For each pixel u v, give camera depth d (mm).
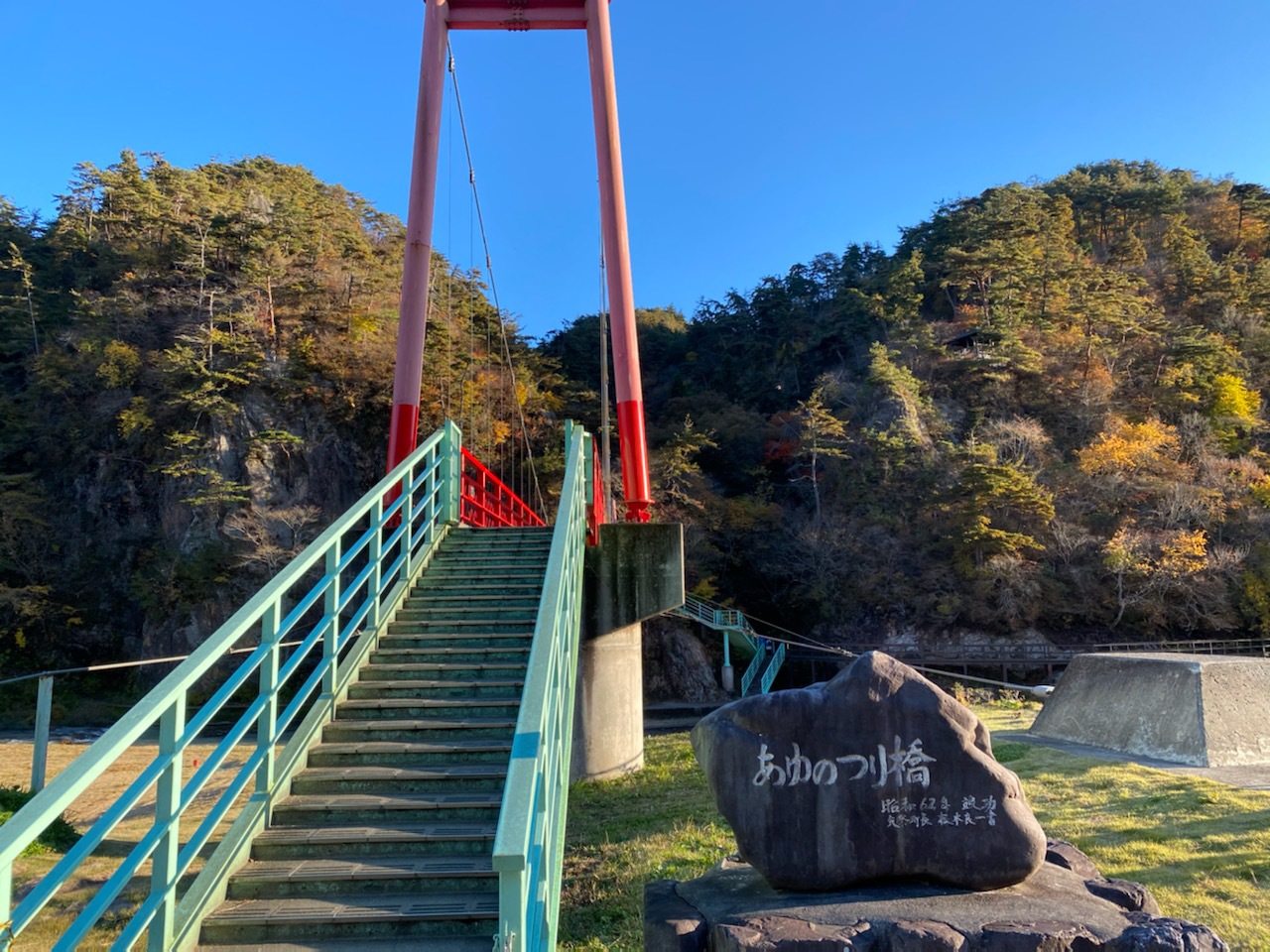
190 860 3922
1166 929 3553
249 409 49969
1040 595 45969
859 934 3613
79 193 67312
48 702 11906
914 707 4230
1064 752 9133
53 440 54062
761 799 4195
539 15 16484
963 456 51844
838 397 60750
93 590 48844
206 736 32719
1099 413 57031
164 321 54688
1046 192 100938
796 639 49531
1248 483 49938
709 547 50000
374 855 4629
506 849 2584
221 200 63094
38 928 6906
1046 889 4125
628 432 15094
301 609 5488
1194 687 8594
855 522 51875
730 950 3625
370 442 52188
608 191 15852
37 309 61531
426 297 15078
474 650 6770
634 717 13461
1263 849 5992
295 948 3947
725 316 88938
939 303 78062
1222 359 62594
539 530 9969
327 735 5723
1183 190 100188
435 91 15836
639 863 7777
